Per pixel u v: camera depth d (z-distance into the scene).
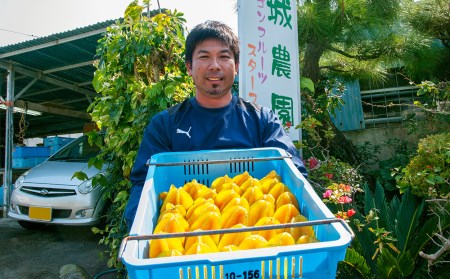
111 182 3.03
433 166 2.63
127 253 0.74
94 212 4.06
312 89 3.45
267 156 1.54
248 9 2.66
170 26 2.83
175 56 2.82
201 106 1.62
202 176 1.52
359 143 6.22
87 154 4.93
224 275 0.75
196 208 1.12
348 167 2.93
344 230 0.81
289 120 2.78
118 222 2.90
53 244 4.16
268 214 1.09
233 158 1.52
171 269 0.73
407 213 2.46
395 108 6.27
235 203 1.12
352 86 6.36
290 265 0.77
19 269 3.46
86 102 8.98
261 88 2.66
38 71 6.11
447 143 2.64
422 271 2.31
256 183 1.32
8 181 5.62
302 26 3.46
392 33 3.94
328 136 2.99
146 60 2.77
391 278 2.16
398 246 2.32
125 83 2.78
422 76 5.04
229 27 1.59
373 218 2.05
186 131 1.61
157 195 1.33
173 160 1.48
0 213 5.86
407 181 2.66
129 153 2.58
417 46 4.18
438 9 4.34
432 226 2.26
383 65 4.78
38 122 11.78
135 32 2.68
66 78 6.69
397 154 5.01
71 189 4.11
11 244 4.18
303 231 0.98
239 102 1.71
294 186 1.29
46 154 6.96
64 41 4.73
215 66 1.49
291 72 2.81
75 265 3.40
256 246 0.87
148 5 2.83
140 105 2.58
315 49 4.01
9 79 5.71
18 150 6.58
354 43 4.02
